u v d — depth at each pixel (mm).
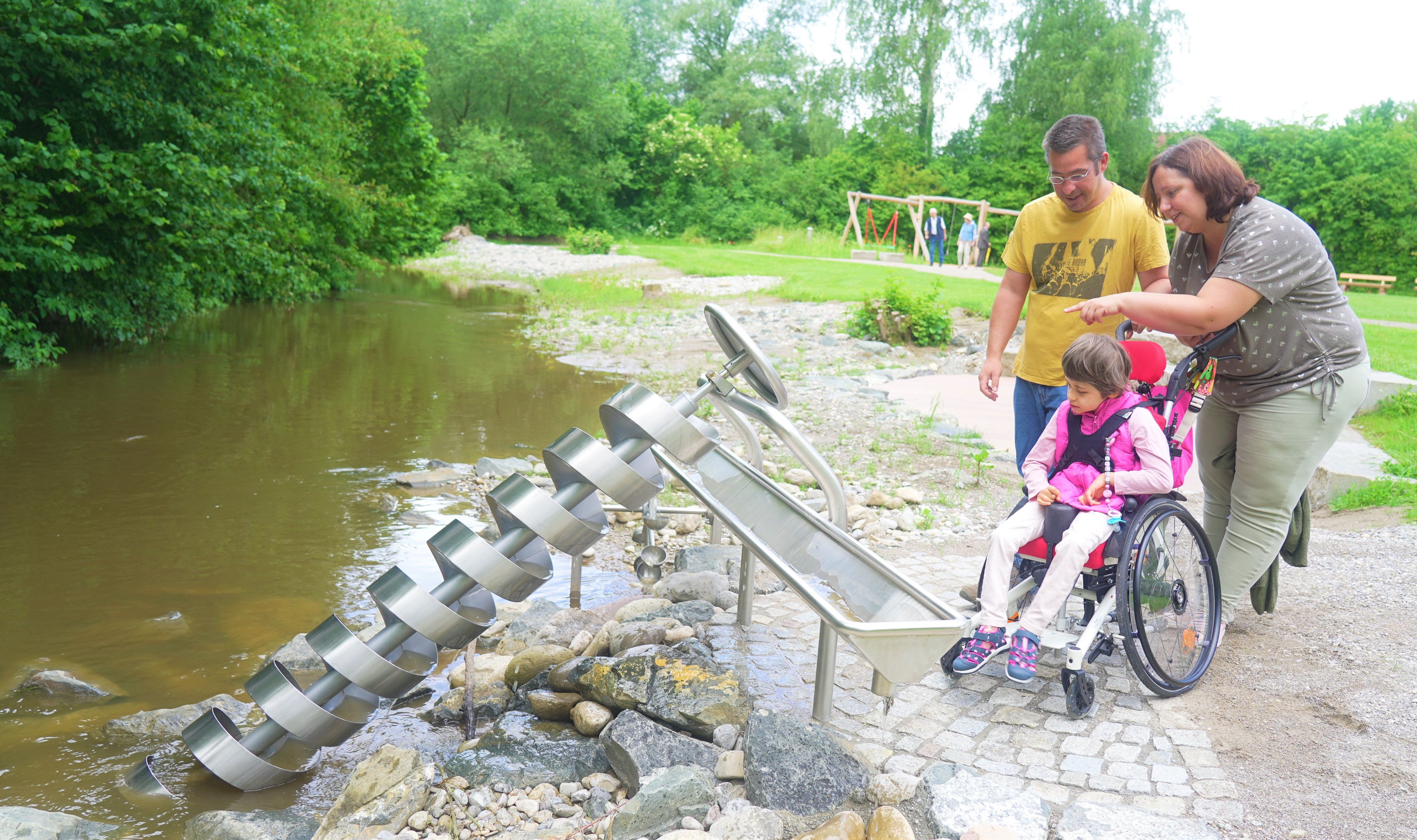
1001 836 2457
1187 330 3316
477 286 27281
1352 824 2553
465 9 50500
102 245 11883
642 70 65750
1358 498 6098
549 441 8398
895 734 3090
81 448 7590
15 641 4121
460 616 3189
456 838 2766
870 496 6320
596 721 3254
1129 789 2752
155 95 11570
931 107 48844
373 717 3609
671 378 11812
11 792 2996
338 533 5723
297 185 16625
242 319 16812
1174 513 3309
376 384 11047
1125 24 42438
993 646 3312
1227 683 3439
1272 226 3203
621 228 54594
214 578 4941
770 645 3811
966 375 12547
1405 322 17141
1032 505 3430
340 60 20266
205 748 3047
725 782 2867
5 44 10016
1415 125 50688
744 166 55938
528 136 51750
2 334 10727
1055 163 4051
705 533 5805
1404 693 3256
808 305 19562
